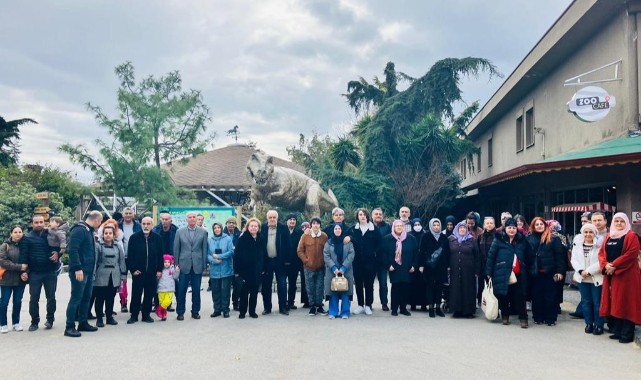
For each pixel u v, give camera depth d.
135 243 9.14
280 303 10.01
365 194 20.83
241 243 9.57
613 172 12.35
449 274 9.74
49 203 20.73
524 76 17.69
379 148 21.89
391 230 10.37
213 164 28.31
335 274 9.39
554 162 11.45
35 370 6.04
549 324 8.92
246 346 7.23
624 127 12.45
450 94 21.64
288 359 6.52
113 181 18.97
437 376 5.83
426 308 10.55
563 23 14.26
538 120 18.28
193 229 9.69
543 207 16.72
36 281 8.45
